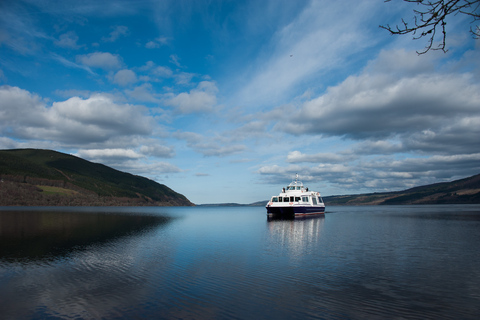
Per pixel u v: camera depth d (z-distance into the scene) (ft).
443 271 76.84
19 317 48.11
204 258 92.68
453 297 57.11
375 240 134.72
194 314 48.67
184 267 80.64
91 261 88.12
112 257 94.07
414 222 245.45
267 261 88.38
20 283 65.87
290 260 89.81
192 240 134.92
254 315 48.34
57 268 79.56
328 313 49.14
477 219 279.69
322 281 67.15
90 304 53.31
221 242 128.06
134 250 106.93
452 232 168.04
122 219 286.46
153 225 219.20
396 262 87.25
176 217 350.02
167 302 54.13
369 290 61.11
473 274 73.87
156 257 94.27
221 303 53.36
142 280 67.82
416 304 53.26
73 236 146.82
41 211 433.48
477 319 47.16
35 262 86.69
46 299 55.88
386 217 321.93
